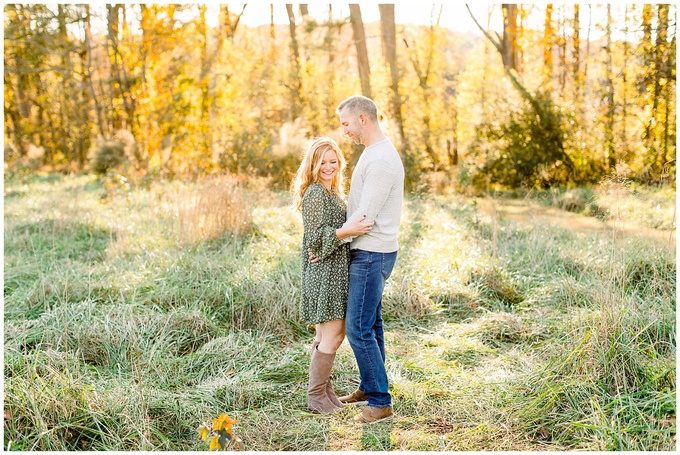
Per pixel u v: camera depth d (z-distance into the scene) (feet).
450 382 10.59
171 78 47.50
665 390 8.96
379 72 54.49
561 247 18.28
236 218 19.77
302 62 51.65
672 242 14.80
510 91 39.14
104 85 57.52
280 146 37.14
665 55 36.01
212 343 12.05
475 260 16.81
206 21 51.98
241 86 48.96
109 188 27.50
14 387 8.80
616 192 12.78
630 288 13.50
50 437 8.23
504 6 52.21
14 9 49.83
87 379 10.16
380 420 9.32
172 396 9.82
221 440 7.63
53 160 60.64
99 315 13.08
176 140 43.98
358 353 9.34
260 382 10.57
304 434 8.97
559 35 49.93
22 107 65.10
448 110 56.13
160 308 13.78
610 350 9.48
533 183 36.55
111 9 49.78
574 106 39.45
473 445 8.49
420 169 36.65
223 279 15.42
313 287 9.56
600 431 8.26
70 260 18.15
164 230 20.84
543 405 9.25
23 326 12.03
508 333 12.89
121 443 8.38
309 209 9.43
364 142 9.45
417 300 14.52
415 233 21.12
